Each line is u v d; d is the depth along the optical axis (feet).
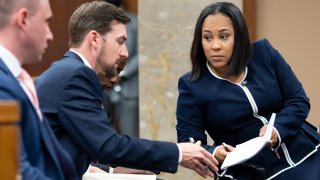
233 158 30.14
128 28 54.39
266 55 33.42
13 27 22.39
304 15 53.26
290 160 32.60
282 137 32.14
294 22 53.36
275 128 32.19
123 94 55.21
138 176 30.19
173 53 52.49
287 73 33.50
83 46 29.09
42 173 21.68
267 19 53.42
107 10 29.35
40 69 55.88
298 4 53.26
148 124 53.26
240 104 32.53
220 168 31.30
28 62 23.16
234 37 32.58
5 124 16.61
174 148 28.48
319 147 33.45
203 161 29.12
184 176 51.93
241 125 32.71
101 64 29.37
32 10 22.52
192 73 33.45
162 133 53.16
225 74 32.89
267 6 53.36
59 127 27.07
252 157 31.65
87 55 29.09
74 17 29.43
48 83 27.27
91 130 26.86
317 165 32.76
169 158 28.27
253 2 52.85
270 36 53.57
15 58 22.61
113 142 27.04
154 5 52.47
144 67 53.01
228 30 32.45
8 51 22.44
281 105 33.50
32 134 22.29
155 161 28.07
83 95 27.14
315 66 53.47
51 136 23.73
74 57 28.81
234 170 31.99
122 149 27.22
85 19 29.17
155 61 52.85
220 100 32.65
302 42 53.42
